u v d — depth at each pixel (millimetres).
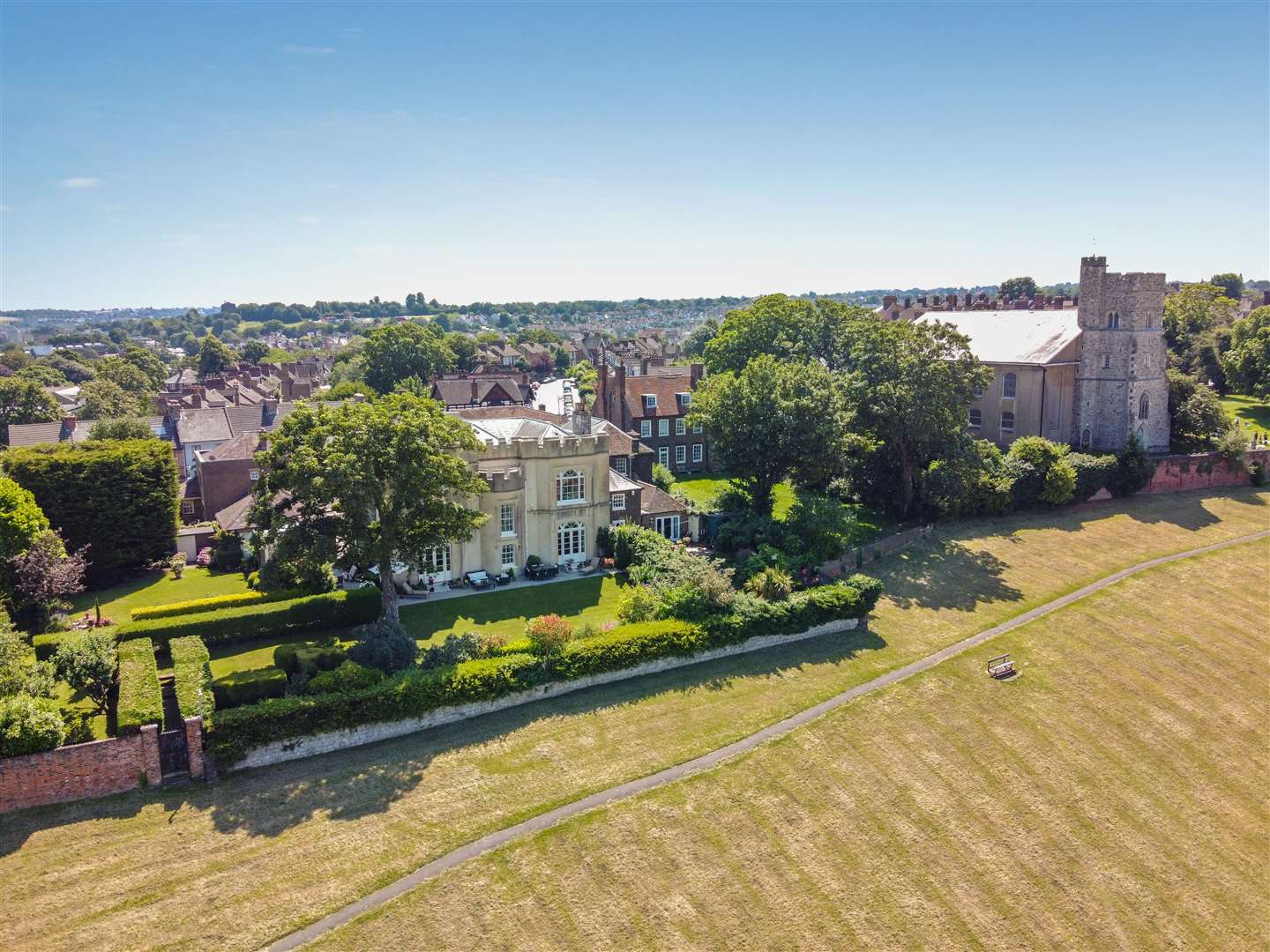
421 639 47969
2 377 128375
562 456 59500
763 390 65812
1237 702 48750
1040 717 45438
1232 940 33469
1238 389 111188
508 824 33875
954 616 56219
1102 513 76312
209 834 32000
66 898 28703
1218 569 65062
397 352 146375
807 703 44188
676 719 41906
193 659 40969
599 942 29359
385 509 45531
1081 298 84438
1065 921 33219
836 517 60531
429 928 28969
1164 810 39812
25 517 49375
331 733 37500
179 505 73875
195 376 198625
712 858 33500
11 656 37125
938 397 67500
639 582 56062
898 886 33562
